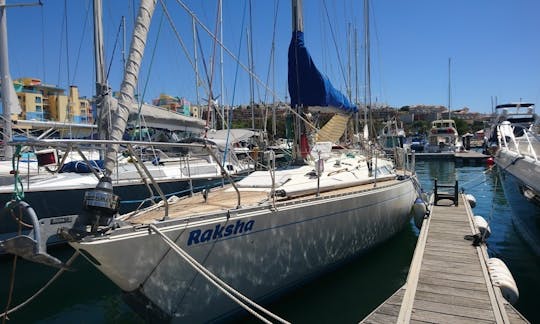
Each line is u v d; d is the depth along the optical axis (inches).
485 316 164.1
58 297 240.5
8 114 354.6
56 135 440.8
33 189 300.0
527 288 235.1
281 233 191.0
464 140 1649.9
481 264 224.2
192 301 159.6
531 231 330.6
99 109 313.9
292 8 260.1
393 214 296.7
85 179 335.0
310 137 289.3
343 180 259.4
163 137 447.2
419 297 182.9
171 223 149.9
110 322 208.8
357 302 218.8
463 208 390.0
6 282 264.5
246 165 478.0
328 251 224.5
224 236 166.1
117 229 136.9
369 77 349.7
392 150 510.0
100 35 331.0
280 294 199.2
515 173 350.3
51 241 311.3
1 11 354.9
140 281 144.4
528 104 669.9
